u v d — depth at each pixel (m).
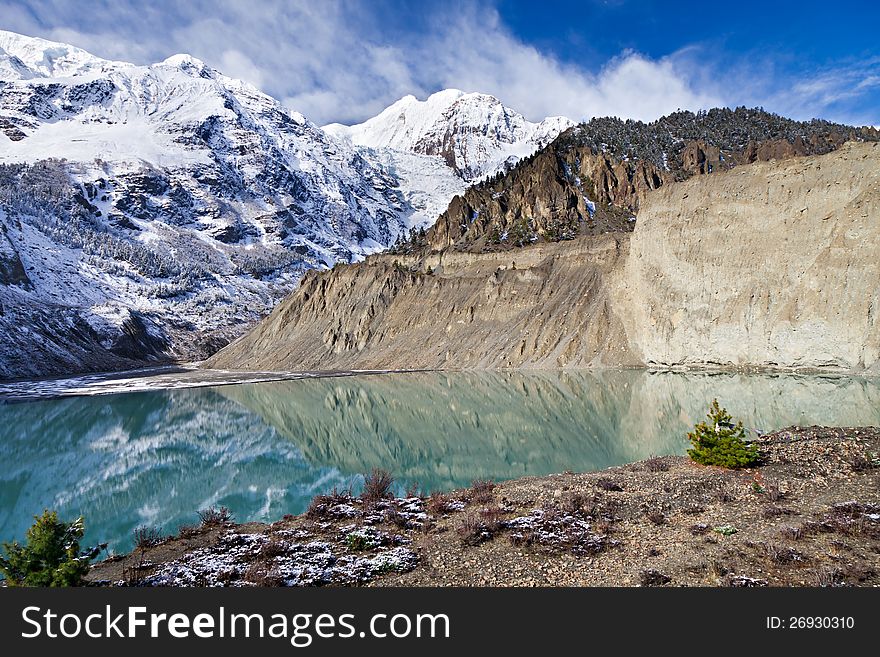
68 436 51.09
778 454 23.81
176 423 56.53
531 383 67.00
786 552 13.60
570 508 18.88
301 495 29.03
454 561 15.16
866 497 17.61
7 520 27.56
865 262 58.25
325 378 92.62
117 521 26.42
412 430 45.34
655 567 13.68
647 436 35.91
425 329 108.19
